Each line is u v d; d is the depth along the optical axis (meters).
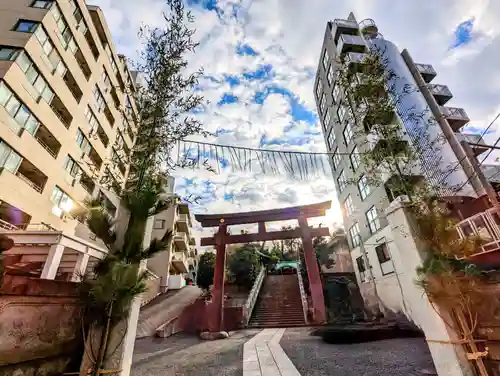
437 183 10.05
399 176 5.33
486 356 3.53
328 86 21.38
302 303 15.02
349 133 17.92
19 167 13.29
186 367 6.43
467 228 5.76
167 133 4.15
